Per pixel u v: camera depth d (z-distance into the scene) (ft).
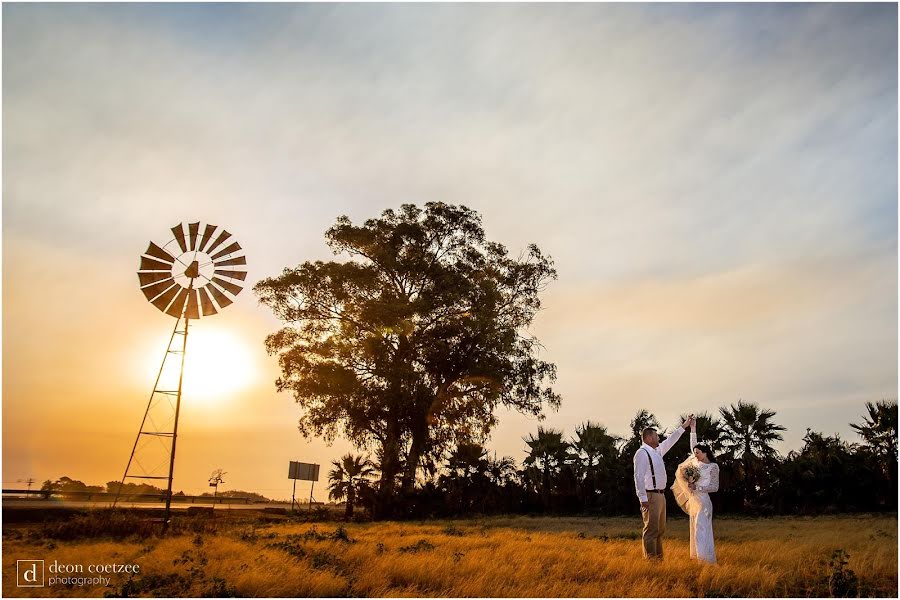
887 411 95.04
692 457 33.37
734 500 99.19
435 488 105.70
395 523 81.05
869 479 90.74
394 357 108.88
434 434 108.06
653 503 31.76
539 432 115.14
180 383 55.98
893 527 56.70
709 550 30.91
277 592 23.26
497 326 116.47
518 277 123.65
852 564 28.99
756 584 25.48
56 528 45.37
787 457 99.09
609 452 106.83
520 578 26.45
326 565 28.58
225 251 63.93
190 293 60.95
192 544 38.24
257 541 40.40
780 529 57.26
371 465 103.55
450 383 111.34
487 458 111.55
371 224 119.96
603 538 47.42
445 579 26.16
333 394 104.73
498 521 84.38
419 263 114.42
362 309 108.27
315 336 113.80
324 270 111.55
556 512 108.78
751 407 101.55
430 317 113.09
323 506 109.50
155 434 61.21
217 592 22.53
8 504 63.21
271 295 113.91
